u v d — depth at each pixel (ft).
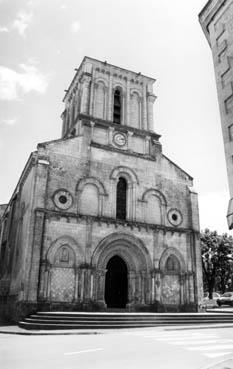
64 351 39.24
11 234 108.88
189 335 54.24
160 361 33.71
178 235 100.07
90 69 109.81
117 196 98.48
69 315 66.74
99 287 85.40
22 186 107.34
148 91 116.67
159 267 93.50
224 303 156.35
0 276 114.52
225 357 35.94
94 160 96.37
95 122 101.76
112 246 90.79
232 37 41.11
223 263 178.60
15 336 54.13
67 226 85.71
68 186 90.22
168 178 106.22
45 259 80.07
